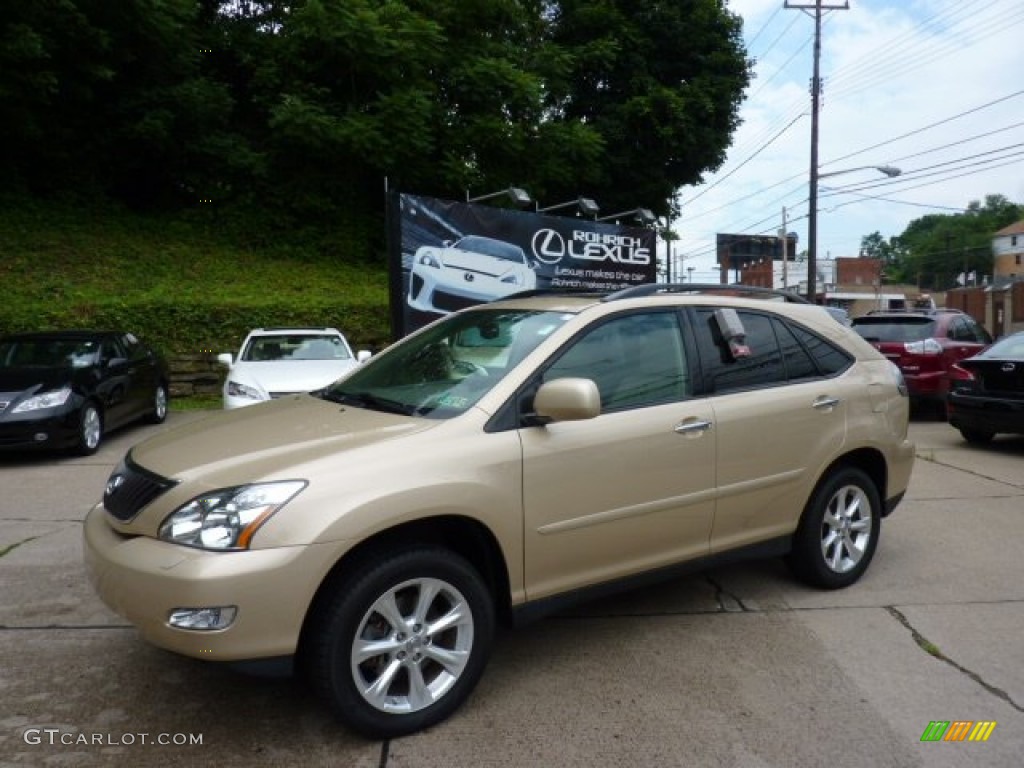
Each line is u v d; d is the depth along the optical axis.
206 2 20.75
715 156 24.20
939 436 10.50
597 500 3.58
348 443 3.17
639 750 3.02
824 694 3.46
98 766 2.88
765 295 4.75
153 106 18.02
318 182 20.02
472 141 19.67
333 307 14.80
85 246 16.69
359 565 3.00
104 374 9.38
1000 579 4.91
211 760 2.93
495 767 2.91
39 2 15.00
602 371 3.77
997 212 101.06
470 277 13.13
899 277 111.81
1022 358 8.92
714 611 4.39
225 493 2.90
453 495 3.13
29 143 17.56
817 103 26.31
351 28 17.52
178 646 2.79
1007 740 3.12
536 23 22.88
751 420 4.14
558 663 3.75
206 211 19.28
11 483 7.50
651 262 15.49
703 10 23.55
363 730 3.01
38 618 4.18
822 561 4.59
